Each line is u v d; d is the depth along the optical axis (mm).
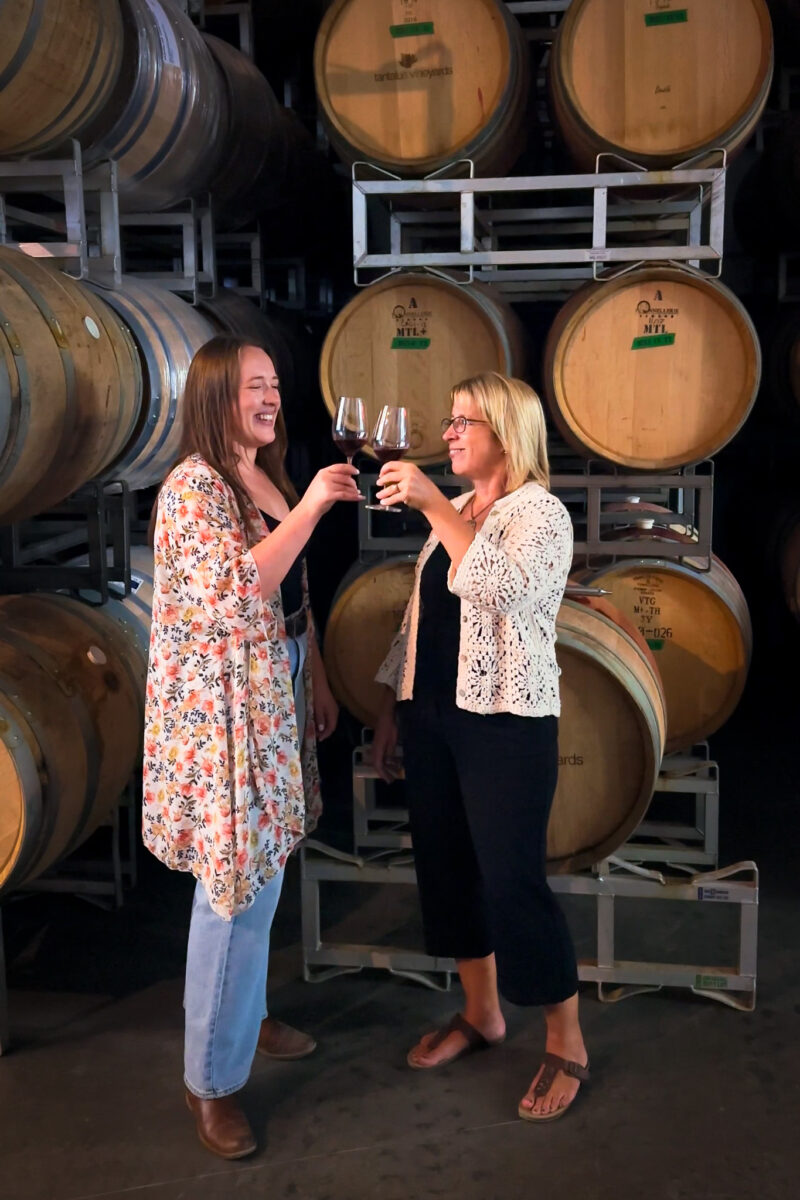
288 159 5906
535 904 2451
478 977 2762
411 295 3750
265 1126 2529
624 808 3021
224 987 2375
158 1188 2330
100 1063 2801
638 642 3213
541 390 4676
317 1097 2641
